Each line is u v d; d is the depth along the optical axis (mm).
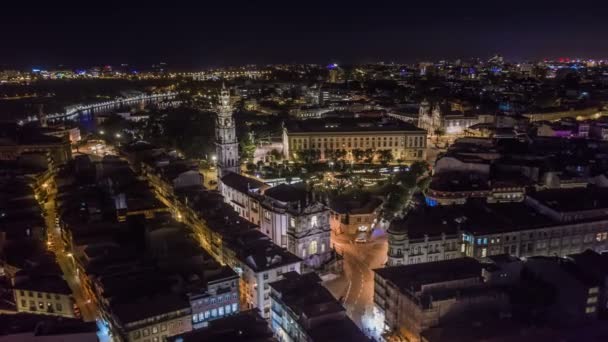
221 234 194750
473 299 144375
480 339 129625
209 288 157625
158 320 141250
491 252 189250
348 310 173750
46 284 165750
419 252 188625
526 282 162125
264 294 168375
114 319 145000
